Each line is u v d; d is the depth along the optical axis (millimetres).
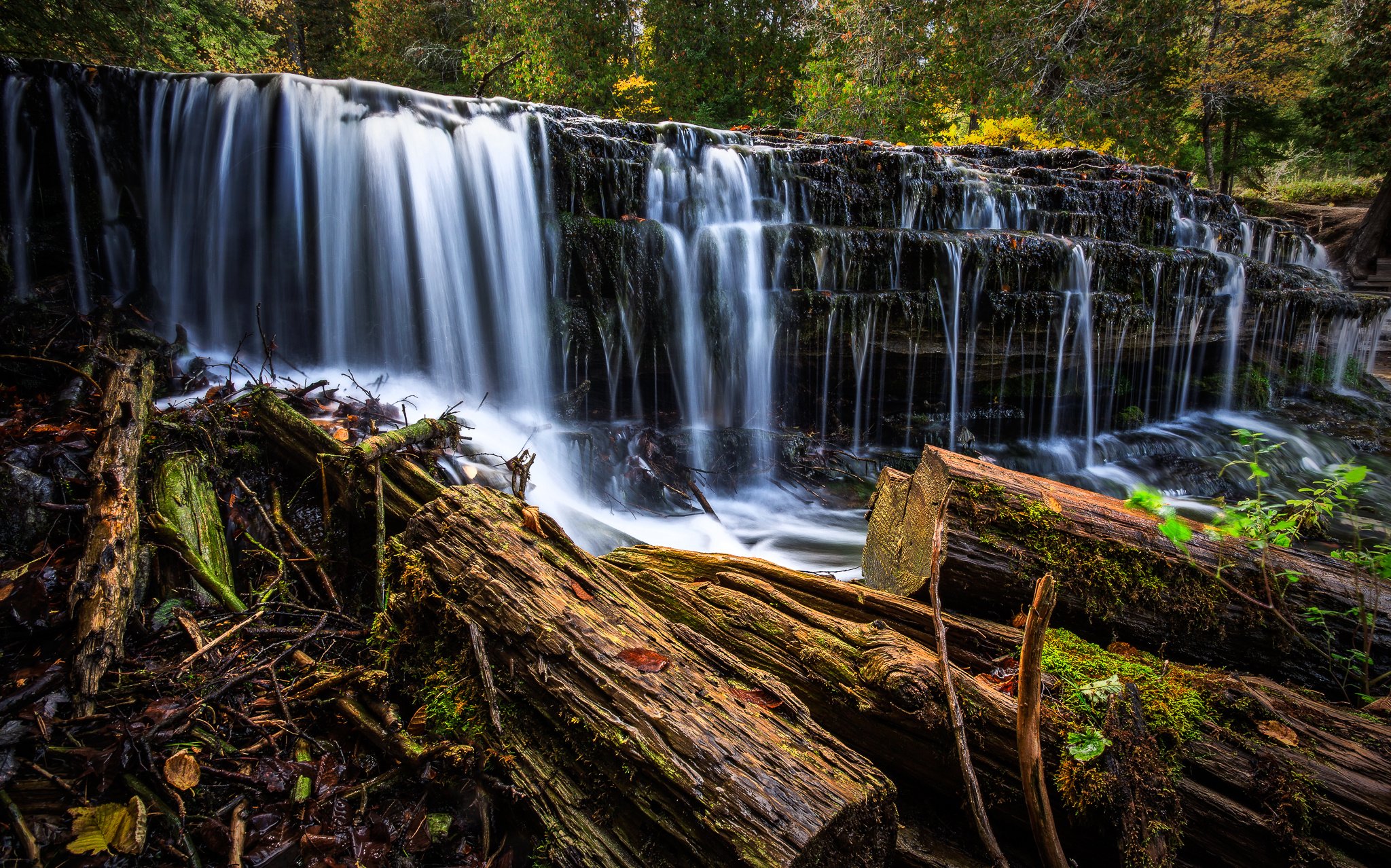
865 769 1789
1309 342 10391
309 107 5250
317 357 5570
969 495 2695
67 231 4812
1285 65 16828
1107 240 8625
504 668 2037
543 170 5914
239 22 11219
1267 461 7906
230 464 3166
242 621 2461
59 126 4738
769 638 2426
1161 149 16234
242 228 5305
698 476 5852
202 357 4594
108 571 2303
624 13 12938
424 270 5621
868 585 3264
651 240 6066
